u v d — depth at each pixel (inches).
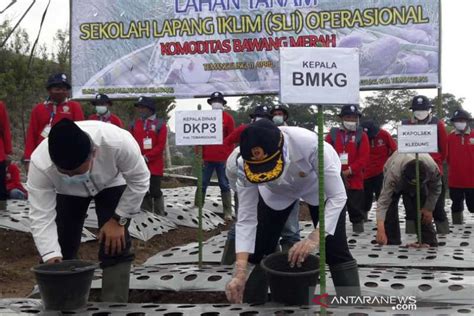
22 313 142.3
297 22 426.6
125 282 159.5
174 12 444.5
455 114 349.1
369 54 419.2
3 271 239.9
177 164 1016.2
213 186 584.4
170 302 191.9
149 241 316.5
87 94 461.1
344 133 311.9
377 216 243.1
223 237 295.1
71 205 158.9
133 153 145.3
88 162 132.3
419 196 249.0
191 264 239.8
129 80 454.9
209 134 227.9
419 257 235.1
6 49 644.7
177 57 446.0
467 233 313.4
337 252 150.4
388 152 353.1
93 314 141.6
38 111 281.7
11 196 359.9
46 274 139.3
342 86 118.2
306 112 637.3
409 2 411.8
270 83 434.0
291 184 145.9
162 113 624.1
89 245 292.7
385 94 1077.1
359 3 418.3
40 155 143.7
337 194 140.5
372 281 187.6
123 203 150.5
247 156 121.6
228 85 440.1
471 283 183.5
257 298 158.2
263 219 153.6
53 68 693.9
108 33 455.8
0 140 301.7
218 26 438.0
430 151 245.1
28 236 284.7
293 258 137.3
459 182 349.1
